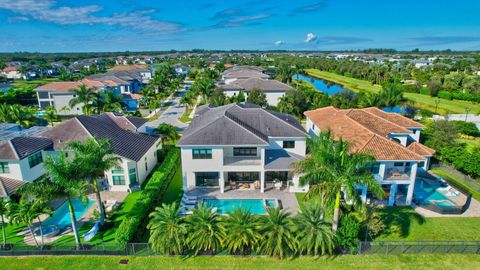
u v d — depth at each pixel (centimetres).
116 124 4691
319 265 2425
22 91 9238
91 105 6494
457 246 2567
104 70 17250
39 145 3594
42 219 3106
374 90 11712
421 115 7394
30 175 3438
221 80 12188
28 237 2802
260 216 2638
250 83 9050
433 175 4109
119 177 3697
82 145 2722
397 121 4547
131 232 2648
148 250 2552
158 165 4541
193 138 3441
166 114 7794
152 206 3259
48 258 2528
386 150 3222
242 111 4103
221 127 3553
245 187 3716
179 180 3956
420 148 4006
